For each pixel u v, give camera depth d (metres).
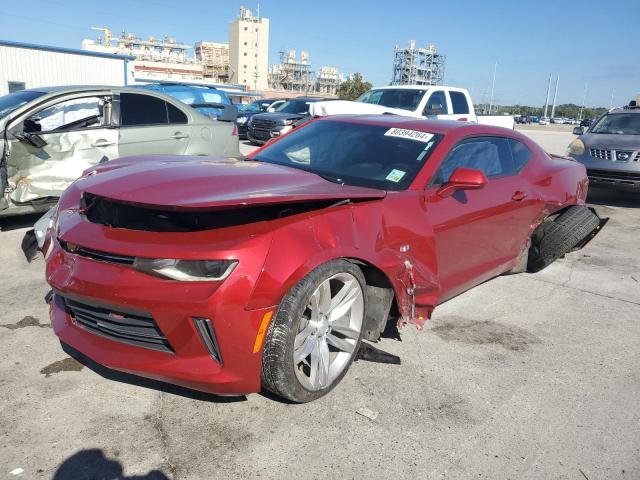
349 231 2.64
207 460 2.26
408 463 2.31
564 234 4.57
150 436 2.39
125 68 25.09
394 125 3.82
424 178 3.27
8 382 2.75
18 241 5.26
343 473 2.22
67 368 2.91
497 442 2.48
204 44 165.62
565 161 5.11
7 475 2.10
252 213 2.47
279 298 2.33
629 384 3.09
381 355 3.15
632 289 4.78
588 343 3.61
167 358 2.34
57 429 2.40
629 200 9.71
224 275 2.23
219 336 2.25
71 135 5.65
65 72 23.44
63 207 2.81
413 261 3.02
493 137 4.08
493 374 3.12
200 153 6.71
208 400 2.68
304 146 3.82
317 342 2.64
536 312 4.12
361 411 2.66
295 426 2.51
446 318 3.90
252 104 20.06
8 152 5.20
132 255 2.28
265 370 2.43
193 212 2.41
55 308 2.76
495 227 3.82
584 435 2.57
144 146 6.22
